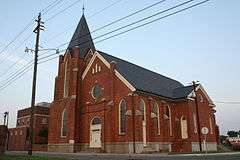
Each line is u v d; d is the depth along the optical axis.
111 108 40.75
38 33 31.52
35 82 30.22
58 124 46.78
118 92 41.00
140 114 38.53
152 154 34.09
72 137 43.31
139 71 49.66
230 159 22.94
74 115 44.25
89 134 43.09
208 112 51.84
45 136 68.81
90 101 44.66
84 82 46.56
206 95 52.47
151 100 43.00
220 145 55.28
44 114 72.44
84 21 52.06
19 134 68.25
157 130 43.62
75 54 47.66
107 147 39.81
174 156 29.52
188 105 47.91
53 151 46.31
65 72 49.28
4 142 30.92
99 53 45.31
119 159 25.00
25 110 75.19
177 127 47.94
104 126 41.00
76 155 33.41
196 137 47.06
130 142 37.50
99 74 44.56
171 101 49.12
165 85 53.22
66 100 46.69
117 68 43.56
